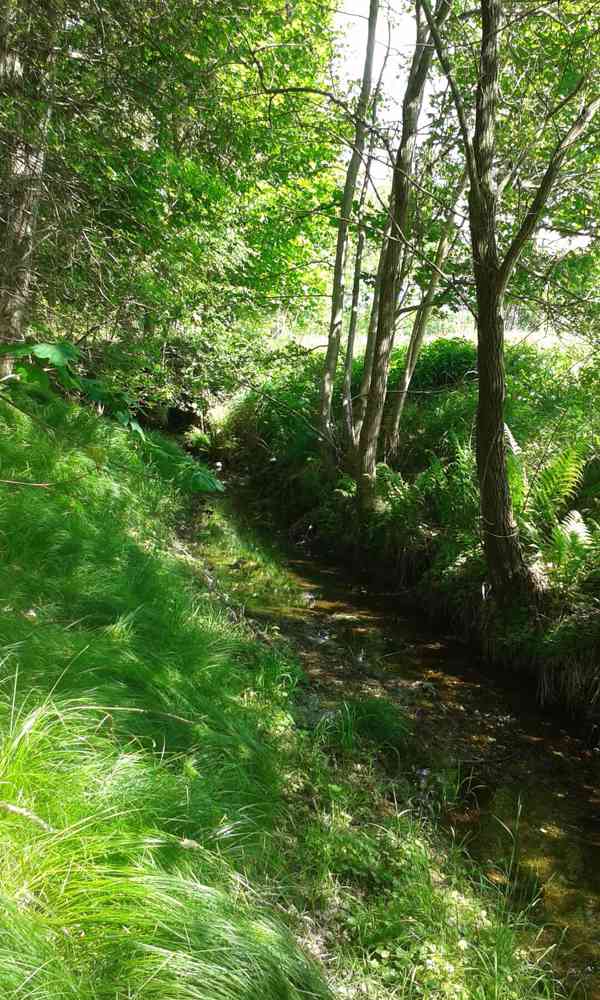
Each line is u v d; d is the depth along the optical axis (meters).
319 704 4.91
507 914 3.33
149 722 3.10
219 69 7.33
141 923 1.90
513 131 7.30
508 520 6.24
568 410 8.62
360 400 10.91
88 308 6.82
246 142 7.29
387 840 3.48
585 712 5.58
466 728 5.27
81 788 2.30
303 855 3.12
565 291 6.58
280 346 13.12
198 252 7.16
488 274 5.57
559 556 6.20
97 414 7.45
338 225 10.15
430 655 6.54
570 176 6.39
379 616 7.42
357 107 8.28
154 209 7.04
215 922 2.03
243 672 4.56
